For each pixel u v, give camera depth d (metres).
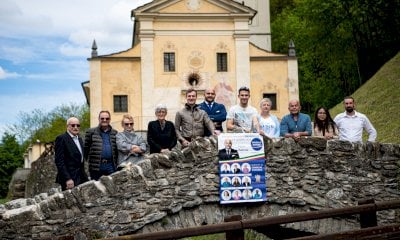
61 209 9.14
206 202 10.01
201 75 36.06
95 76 34.81
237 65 36.16
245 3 45.59
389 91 24.34
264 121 11.03
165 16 35.91
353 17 37.28
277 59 36.19
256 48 36.50
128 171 9.58
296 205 10.45
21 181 34.34
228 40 36.41
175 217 9.88
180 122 10.62
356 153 10.72
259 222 6.91
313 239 7.32
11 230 8.95
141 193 9.62
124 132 10.45
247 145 10.24
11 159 45.91
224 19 36.41
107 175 10.13
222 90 36.09
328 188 10.55
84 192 9.28
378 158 10.79
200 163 10.02
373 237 7.72
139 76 35.41
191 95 10.59
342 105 27.84
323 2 37.50
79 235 9.18
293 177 10.47
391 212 10.85
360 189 10.66
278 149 10.47
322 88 43.38
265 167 10.37
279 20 52.12
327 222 10.57
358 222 10.47
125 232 9.43
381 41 37.44
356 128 11.34
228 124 10.78
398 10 35.53
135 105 35.19
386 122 21.55
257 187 10.23
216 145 10.13
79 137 10.13
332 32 39.41
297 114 11.01
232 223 6.73
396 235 7.93
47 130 64.38
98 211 9.33
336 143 10.67
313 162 10.57
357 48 38.72
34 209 9.03
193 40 36.25
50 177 28.38
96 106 34.72
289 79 36.00
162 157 9.80
